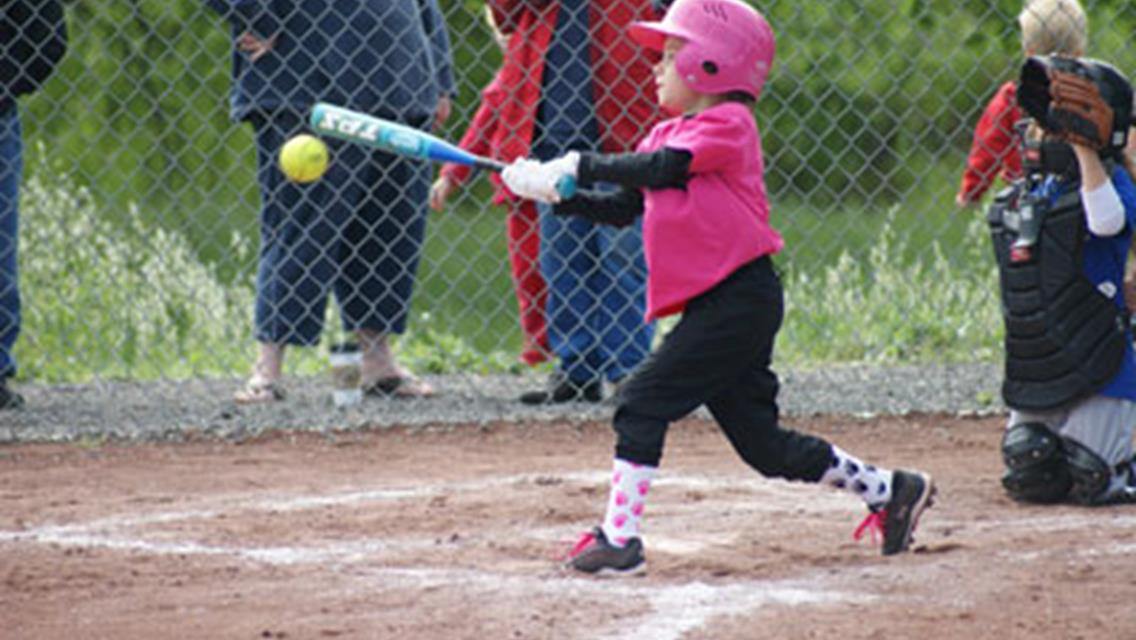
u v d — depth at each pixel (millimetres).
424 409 28625
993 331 34625
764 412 17906
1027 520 20344
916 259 39062
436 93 29859
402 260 29406
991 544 18906
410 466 24672
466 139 29188
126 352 35938
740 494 22219
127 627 15898
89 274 37344
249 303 37188
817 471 18047
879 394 29578
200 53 56562
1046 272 20984
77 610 16578
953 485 22656
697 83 17703
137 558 18797
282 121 28438
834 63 55531
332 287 29375
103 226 39219
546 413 28203
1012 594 16562
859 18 55625
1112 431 21109
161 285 37219
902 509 18281
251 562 18578
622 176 17344
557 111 28156
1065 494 21453
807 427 27234
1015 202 21469
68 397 30703
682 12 17859
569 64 28000
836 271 36719
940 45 54969
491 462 24906
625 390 17625
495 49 56000
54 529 20562
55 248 37781
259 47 28078
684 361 17312
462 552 18906
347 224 28734
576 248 28125
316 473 24219
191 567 18359
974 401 28922
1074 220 20875
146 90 56719
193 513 21453
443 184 29344
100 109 56062
